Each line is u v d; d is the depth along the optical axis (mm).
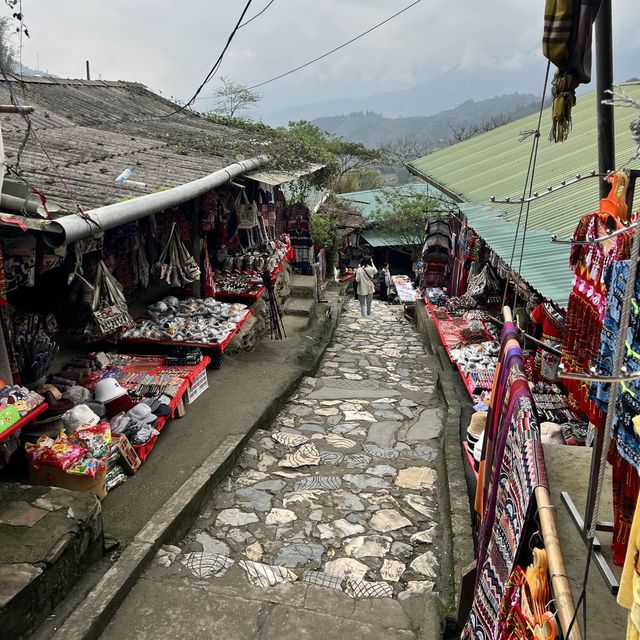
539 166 9719
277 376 9312
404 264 27656
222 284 11820
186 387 7562
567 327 3189
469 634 3402
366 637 4129
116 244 7922
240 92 22984
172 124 14227
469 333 11000
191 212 9953
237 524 5699
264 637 4082
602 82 3799
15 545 4012
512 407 2988
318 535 5609
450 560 5301
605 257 2658
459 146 17375
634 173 2609
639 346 2205
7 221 4176
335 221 23625
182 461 6297
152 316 9328
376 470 7000
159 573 4672
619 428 2301
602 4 3678
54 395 6055
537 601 2229
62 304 6516
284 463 6961
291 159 12938
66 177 6504
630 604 1845
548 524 2203
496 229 7055
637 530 1812
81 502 4516
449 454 7105
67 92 13609
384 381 10781
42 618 3895
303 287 15648
